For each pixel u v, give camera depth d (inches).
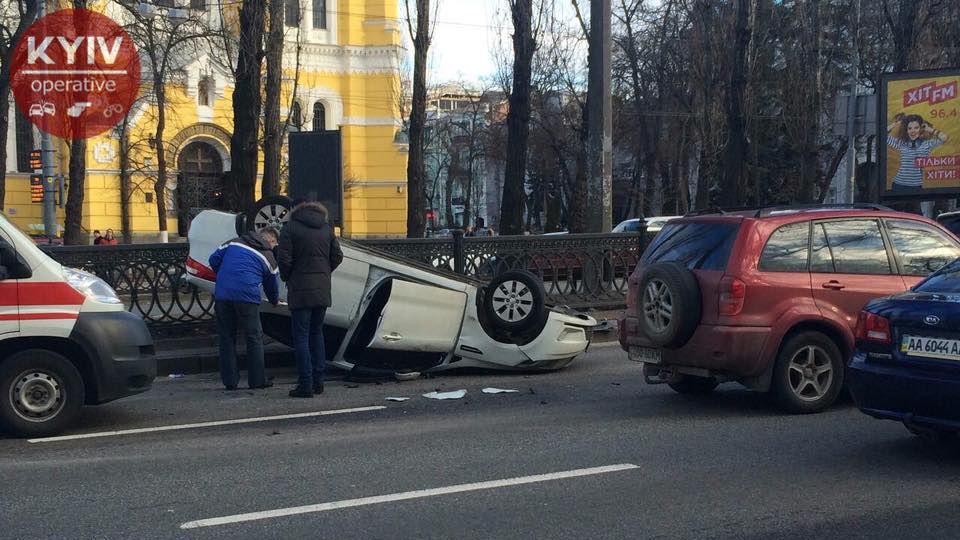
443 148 2723.9
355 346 410.0
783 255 319.9
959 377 235.6
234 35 907.4
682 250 335.9
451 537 197.2
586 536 197.5
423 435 296.5
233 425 316.8
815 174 1444.4
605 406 343.9
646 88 1578.5
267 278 389.1
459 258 524.7
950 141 842.8
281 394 379.6
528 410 337.7
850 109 876.6
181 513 215.3
